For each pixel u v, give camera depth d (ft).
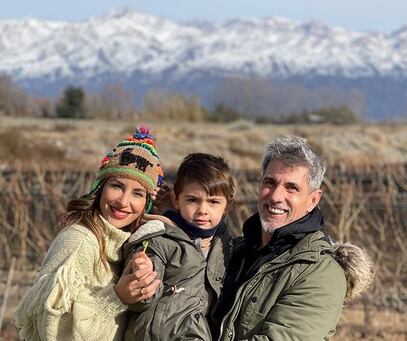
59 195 46.68
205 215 13.65
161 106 239.50
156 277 12.87
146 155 13.70
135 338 12.86
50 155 109.70
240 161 120.06
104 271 13.14
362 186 50.39
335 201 43.98
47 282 12.78
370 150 138.21
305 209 14.02
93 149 122.72
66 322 12.64
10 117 199.72
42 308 12.67
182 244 13.24
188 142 134.51
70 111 217.97
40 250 44.91
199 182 13.57
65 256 12.98
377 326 37.40
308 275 13.21
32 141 115.65
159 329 12.68
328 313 13.11
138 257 12.58
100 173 13.61
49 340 12.57
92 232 13.20
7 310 36.68
